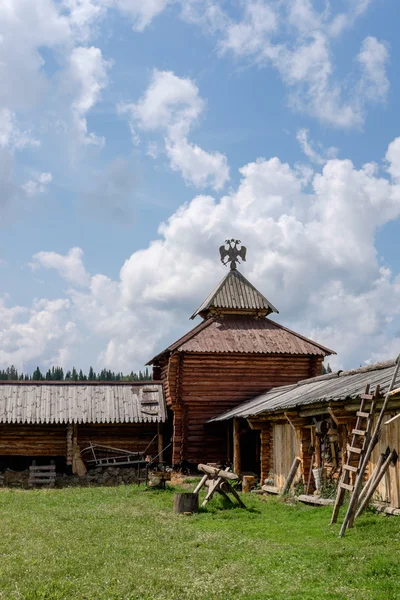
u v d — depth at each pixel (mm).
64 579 9945
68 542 12914
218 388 33500
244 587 9625
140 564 11047
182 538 13836
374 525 13703
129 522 16297
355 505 13820
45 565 10734
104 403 33500
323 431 19438
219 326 35250
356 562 10844
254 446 31953
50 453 32594
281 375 34344
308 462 20734
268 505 19547
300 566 10852
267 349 33875
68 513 17875
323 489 18766
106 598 9016
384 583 9609
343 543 12516
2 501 21469
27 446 32469
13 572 10203
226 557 11828
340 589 9406
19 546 12438
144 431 34000
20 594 9023
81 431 33250
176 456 32344
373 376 18766
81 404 33156
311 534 14055
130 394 34500
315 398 18703
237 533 14703
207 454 32781
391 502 15406
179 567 10977
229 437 32469
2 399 32656
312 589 9523
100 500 21859
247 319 36312
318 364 34719
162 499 22109
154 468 31797
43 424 32656
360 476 13977
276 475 23844
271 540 13703
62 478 30750
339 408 17516
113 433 33594
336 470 18484
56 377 132875
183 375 33281
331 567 10742
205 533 14422
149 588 9523
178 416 32812
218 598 9094
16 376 125062
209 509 18578
